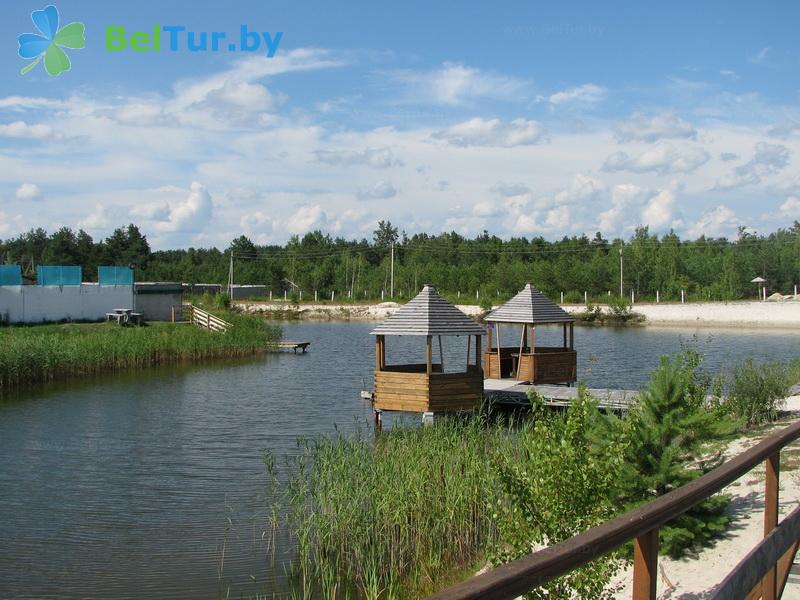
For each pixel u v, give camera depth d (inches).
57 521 530.0
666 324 2486.5
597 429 406.6
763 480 451.2
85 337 1460.4
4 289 1702.8
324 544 462.3
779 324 2351.1
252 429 866.8
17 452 749.9
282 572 435.5
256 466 689.0
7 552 469.1
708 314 2495.1
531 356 996.6
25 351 1227.2
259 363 1542.8
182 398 1092.5
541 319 1027.9
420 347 1920.5
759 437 587.8
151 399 1082.7
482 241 4370.1
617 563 324.8
